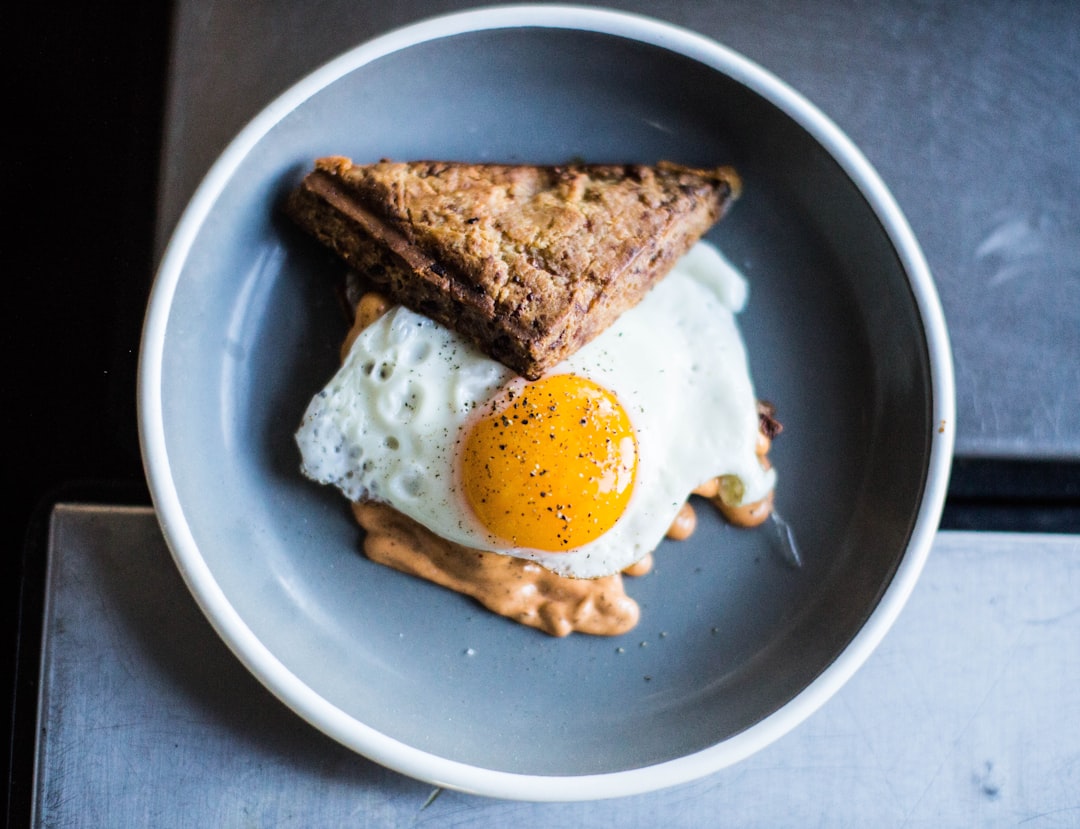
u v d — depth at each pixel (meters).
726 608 0.35
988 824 0.35
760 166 0.35
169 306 0.32
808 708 0.33
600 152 0.36
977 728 0.36
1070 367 0.37
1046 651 0.36
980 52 0.38
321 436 0.34
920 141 0.37
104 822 0.34
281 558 0.34
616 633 0.35
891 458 0.35
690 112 0.35
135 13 0.36
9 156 0.36
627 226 0.33
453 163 0.34
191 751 0.34
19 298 0.36
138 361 0.34
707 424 0.35
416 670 0.34
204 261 0.33
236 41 0.36
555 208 0.33
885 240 0.34
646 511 0.34
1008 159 0.37
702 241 0.36
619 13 0.34
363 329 0.34
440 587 0.34
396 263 0.33
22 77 0.36
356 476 0.34
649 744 0.34
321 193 0.33
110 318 0.36
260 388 0.34
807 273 0.36
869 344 0.35
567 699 0.34
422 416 0.33
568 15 0.33
